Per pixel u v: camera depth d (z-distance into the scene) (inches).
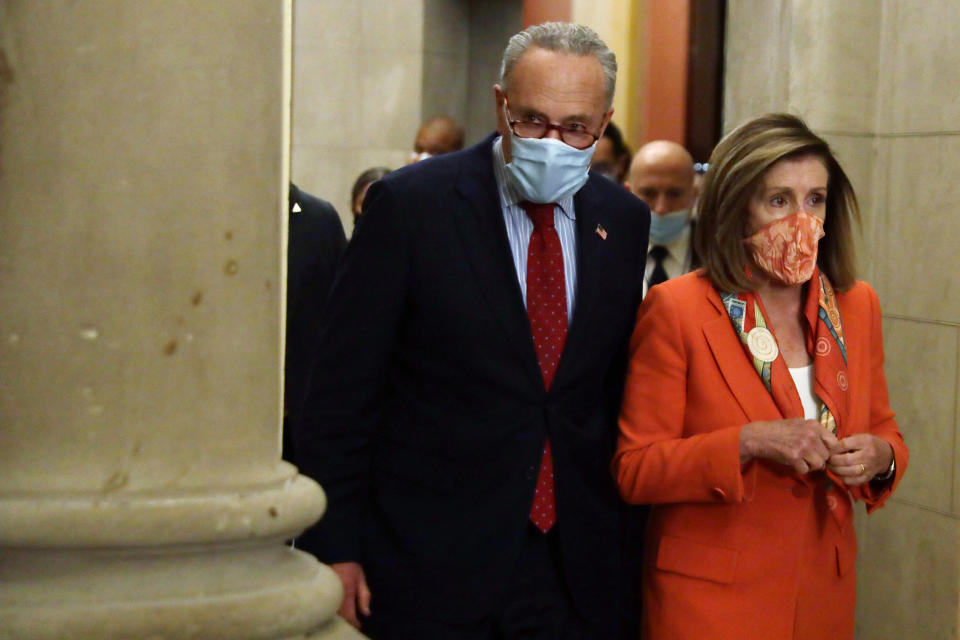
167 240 70.0
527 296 117.3
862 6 183.0
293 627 71.5
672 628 113.0
